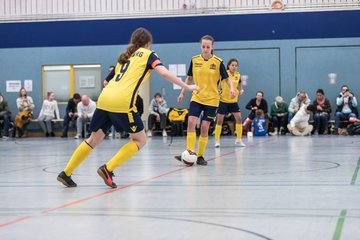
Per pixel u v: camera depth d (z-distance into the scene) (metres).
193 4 23.42
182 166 9.76
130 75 6.96
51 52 24.12
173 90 23.28
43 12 24.22
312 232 4.29
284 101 22.84
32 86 24.20
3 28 24.28
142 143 7.12
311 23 22.69
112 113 6.92
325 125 21.16
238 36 23.08
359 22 22.52
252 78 23.05
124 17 23.72
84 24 23.91
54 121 23.39
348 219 4.78
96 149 14.76
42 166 10.24
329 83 22.72
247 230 4.39
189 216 5.01
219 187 6.91
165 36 23.47
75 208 5.52
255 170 8.82
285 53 22.88
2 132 23.08
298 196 6.09
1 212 5.35
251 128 21.34
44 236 4.29
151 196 6.24
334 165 9.42
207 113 10.11
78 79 24.06
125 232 4.38
